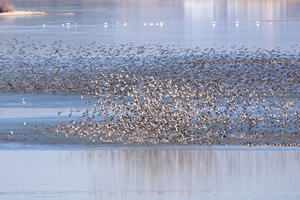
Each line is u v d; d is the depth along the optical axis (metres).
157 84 28.50
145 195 16.25
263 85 32.56
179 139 21.59
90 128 22.69
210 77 34.50
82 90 31.61
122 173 18.19
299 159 19.58
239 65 38.22
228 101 25.86
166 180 17.52
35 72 36.91
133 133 21.98
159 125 22.16
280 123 23.72
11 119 25.59
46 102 29.39
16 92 31.73
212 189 16.69
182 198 15.97
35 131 23.36
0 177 17.81
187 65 38.12
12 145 21.48
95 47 52.94
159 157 19.98
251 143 21.42
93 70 37.00
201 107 24.52
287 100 28.17
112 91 29.89
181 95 26.06
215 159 19.70
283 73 35.28
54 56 43.31
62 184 17.19
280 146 21.23
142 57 42.31
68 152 20.64
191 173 18.16
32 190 16.64
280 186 16.88
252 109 25.72
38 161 19.50
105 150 20.86
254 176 17.80
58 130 23.25
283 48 51.09
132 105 25.30
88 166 18.91
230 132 22.81
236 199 15.88
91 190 16.67
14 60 41.22
